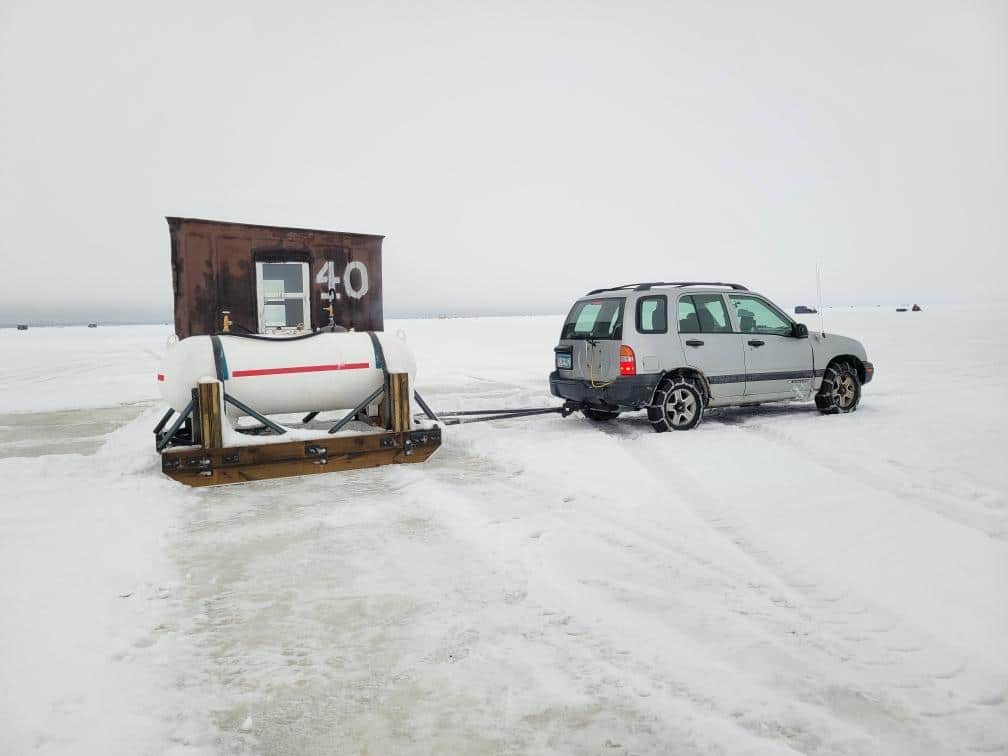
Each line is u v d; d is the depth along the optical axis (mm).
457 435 9109
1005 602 3686
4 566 4492
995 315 69375
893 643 3281
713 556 4512
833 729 2605
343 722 2734
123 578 4289
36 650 3348
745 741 2535
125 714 2791
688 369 8930
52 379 20109
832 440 7984
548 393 14000
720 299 9305
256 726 2713
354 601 3922
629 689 2928
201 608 3850
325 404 7602
